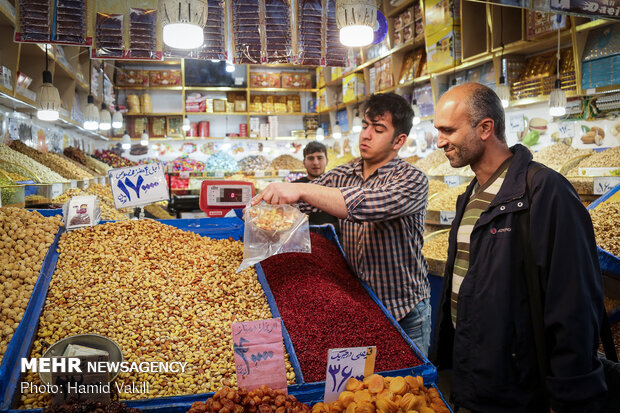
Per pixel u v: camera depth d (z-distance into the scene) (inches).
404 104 75.8
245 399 44.2
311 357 56.7
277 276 75.8
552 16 154.2
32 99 166.9
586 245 48.3
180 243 81.7
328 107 349.4
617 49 144.3
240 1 105.8
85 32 101.3
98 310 60.9
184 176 334.3
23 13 97.7
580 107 164.2
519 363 51.0
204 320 62.2
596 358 48.2
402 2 239.6
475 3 197.5
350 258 84.0
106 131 338.0
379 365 56.9
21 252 67.4
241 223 102.6
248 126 367.6
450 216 159.9
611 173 134.9
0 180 121.1
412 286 77.7
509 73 183.8
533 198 50.4
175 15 76.9
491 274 52.6
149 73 346.0
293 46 108.7
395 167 75.2
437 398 49.6
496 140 57.1
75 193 163.0
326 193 62.4
